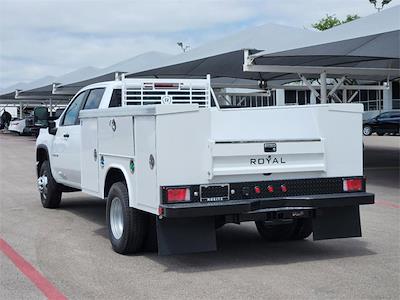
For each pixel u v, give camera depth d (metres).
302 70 17.72
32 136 48.28
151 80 8.88
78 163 9.18
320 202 6.77
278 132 6.89
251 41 17.95
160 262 7.03
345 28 14.79
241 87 28.97
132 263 6.98
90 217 10.19
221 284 6.09
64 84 33.97
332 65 22.62
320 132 7.02
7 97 59.94
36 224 9.52
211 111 6.52
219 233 8.90
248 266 6.84
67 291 5.90
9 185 15.02
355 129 7.14
